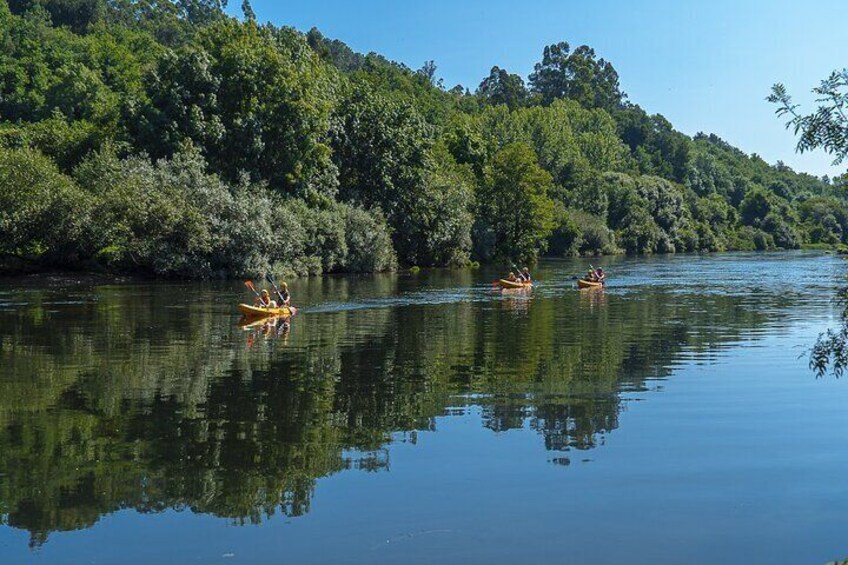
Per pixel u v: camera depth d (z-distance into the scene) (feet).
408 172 229.86
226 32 200.54
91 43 383.24
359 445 40.75
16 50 366.84
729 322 92.99
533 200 272.51
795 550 28.09
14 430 43.19
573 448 40.14
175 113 182.39
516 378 58.29
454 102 538.47
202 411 47.62
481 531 29.94
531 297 130.11
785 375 58.65
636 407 48.78
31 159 156.76
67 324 89.15
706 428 43.73
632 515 31.37
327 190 209.56
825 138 26.78
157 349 71.46
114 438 41.81
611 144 497.46
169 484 34.94
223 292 133.39
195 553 28.25
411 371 61.11
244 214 168.25
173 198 159.84
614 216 390.83
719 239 440.86
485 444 40.86
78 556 28.04
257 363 64.49
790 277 181.78
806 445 40.40
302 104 194.49
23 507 32.30
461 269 228.84
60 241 155.74
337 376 58.85
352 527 30.37
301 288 149.89
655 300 123.24
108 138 185.68
